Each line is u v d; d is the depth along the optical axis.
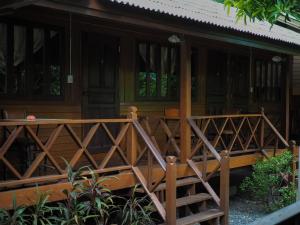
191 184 6.29
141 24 5.57
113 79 7.34
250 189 8.22
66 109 6.56
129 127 5.66
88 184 4.91
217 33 6.77
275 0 4.27
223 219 6.01
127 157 5.68
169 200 5.14
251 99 10.77
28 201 4.56
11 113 5.56
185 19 5.95
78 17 6.58
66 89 6.56
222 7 8.63
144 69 7.96
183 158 6.59
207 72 9.48
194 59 9.16
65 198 4.86
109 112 7.27
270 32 8.61
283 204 7.14
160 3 6.15
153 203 5.30
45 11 6.16
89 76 6.91
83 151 5.02
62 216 4.47
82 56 6.79
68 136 6.62
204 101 9.39
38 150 5.47
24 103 6.01
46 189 4.72
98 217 4.81
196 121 8.81
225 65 10.00
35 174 5.34
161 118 6.95
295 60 12.96
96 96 7.04
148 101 8.02
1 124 4.30
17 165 5.37
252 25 8.38
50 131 6.36
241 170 10.14
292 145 8.00
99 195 4.67
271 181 7.23
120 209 5.28
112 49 7.31
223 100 9.93
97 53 7.04
